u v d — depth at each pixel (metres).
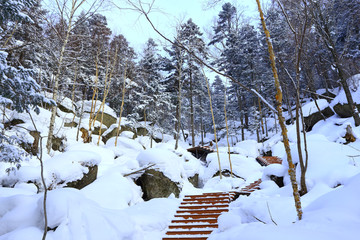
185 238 6.11
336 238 2.55
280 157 18.33
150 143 21.62
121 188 8.23
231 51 17.28
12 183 7.04
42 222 4.62
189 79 26.61
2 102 4.84
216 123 38.12
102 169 11.52
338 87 22.77
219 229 5.05
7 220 4.62
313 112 20.88
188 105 29.36
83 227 4.73
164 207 8.08
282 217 5.34
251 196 8.56
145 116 23.61
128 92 25.39
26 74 5.20
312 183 7.20
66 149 13.38
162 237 6.23
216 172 15.67
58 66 12.30
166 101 24.88
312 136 12.10
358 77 18.31
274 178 9.43
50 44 12.59
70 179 8.02
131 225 5.39
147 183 10.16
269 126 32.03
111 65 21.19
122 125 22.80
